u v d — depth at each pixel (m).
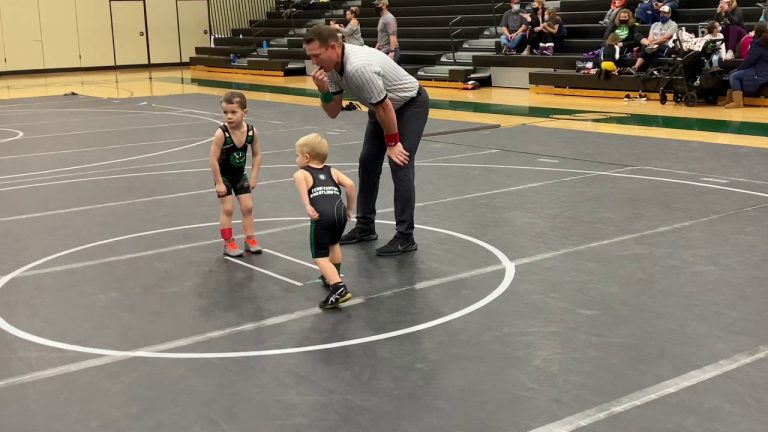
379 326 4.97
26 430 3.74
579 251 6.44
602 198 8.25
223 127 6.32
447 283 5.76
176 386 4.18
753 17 18.05
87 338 4.86
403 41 24.11
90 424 3.79
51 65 31.84
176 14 34.19
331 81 6.53
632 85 17.08
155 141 13.24
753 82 15.19
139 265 6.34
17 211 8.30
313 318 5.14
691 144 11.45
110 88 24.19
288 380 4.23
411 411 3.86
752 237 6.72
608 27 18.22
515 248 6.57
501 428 3.68
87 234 7.32
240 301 5.48
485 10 24.05
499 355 4.50
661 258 6.21
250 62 27.94
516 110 16.08
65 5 31.81
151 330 4.97
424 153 11.29
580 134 12.70
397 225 6.54
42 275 6.12
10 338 4.88
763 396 3.94
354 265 6.25
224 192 6.43
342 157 11.13
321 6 30.80
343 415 3.83
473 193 8.63
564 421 3.73
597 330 4.82
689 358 4.40
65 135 14.12
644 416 3.76
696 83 15.89
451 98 18.67
